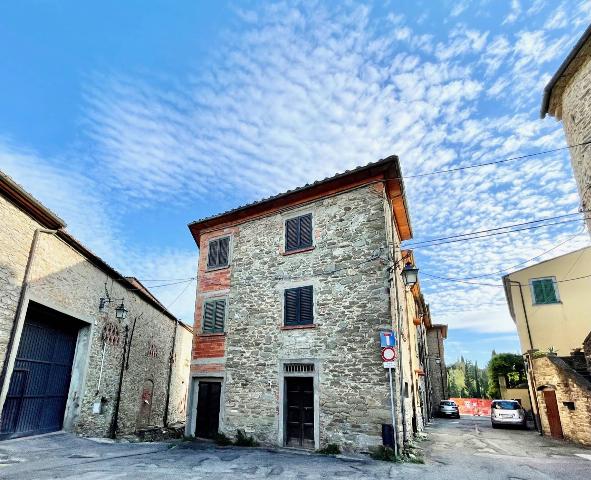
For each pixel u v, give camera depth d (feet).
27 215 29.53
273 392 34.53
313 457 28.53
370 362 30.55
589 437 35.83
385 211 34.55
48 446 29.86
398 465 25.90
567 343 55.11
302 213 38.91
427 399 72.90
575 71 32.22
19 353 30.73
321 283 35.14
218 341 39.70
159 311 59.00
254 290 39.24
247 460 27.35
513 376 89.81
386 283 31.76
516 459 29.19
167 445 34.55
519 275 60.54
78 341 38.24
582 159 31.76
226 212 43.55
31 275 29.76
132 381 49.01
